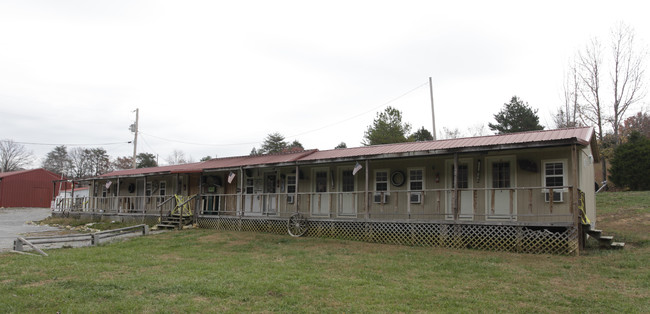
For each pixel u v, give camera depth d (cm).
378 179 1698
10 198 4259
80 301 707
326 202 1820
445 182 1537
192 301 718
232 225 1920
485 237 1312
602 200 2191
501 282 893
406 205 1606
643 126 4062
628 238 1380
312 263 1110
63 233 2039
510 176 1409
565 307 718
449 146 1444
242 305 706
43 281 858
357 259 1160
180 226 1969
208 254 1270
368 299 752
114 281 853
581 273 962
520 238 1251
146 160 7038
